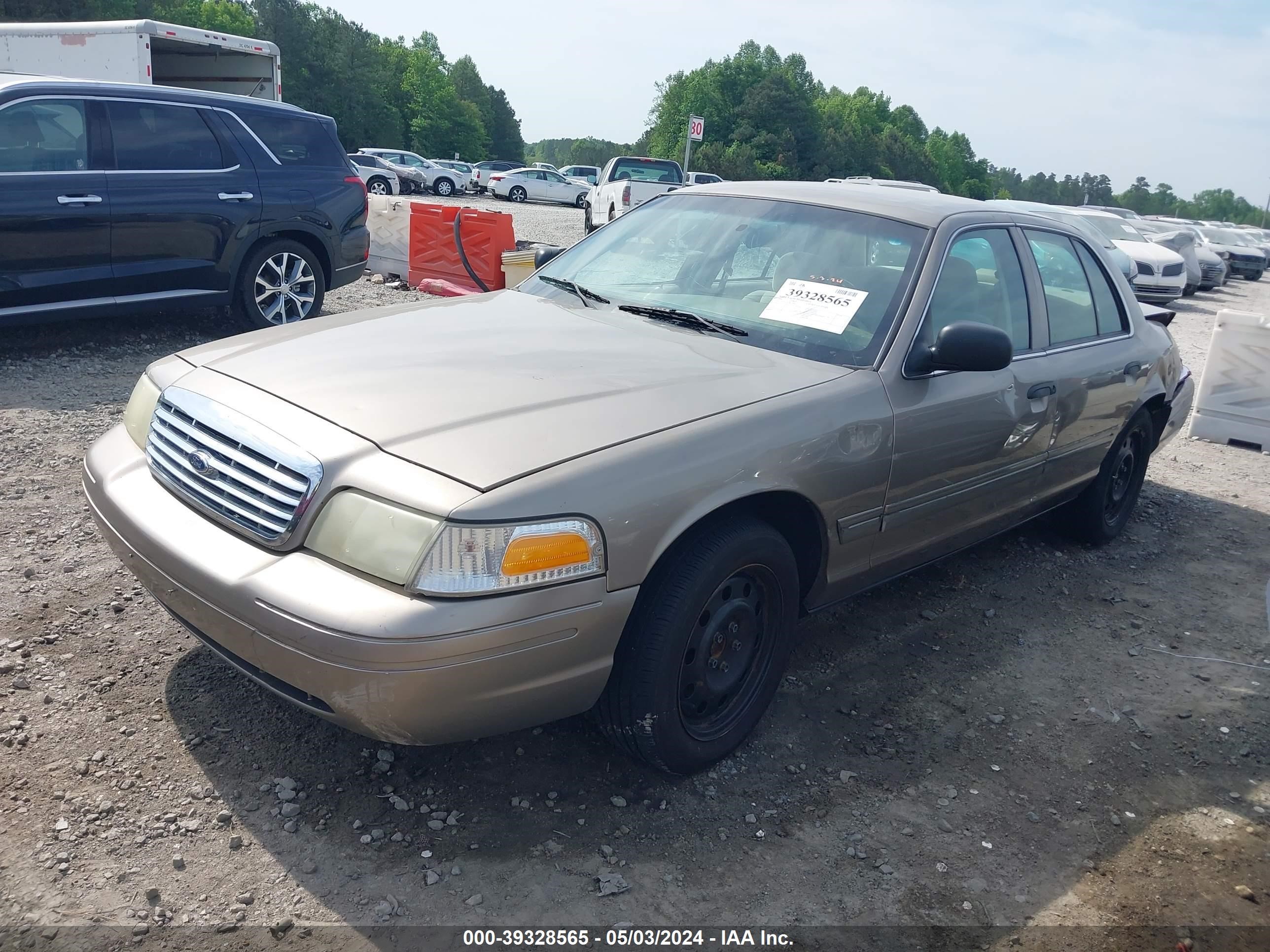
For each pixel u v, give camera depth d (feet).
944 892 8.51
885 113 383.86
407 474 7.53
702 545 8.74
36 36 35.24
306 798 8.80
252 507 8.04
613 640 8.12
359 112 250.78
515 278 33.63
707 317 11.35
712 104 271.69
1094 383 14.20
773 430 9.20
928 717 11.32
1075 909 8.47
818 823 9.24
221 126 24.71
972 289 12.07
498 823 8.76
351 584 7.38
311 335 10.40
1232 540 18.60
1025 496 13.71
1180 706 12.18
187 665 10.59
